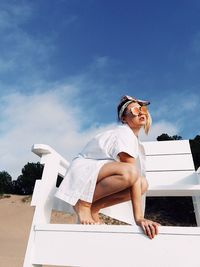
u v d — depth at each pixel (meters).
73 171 1.46
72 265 1.14
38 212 1.34
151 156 2.89
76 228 1.18
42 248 1.19
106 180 1.40
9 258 3.87
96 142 1.55
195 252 1.07
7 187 14.74
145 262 1.09
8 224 8.11
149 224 1.13
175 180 2.71
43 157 1.52
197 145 9.86
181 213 9.01
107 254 1.13
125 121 1.78
